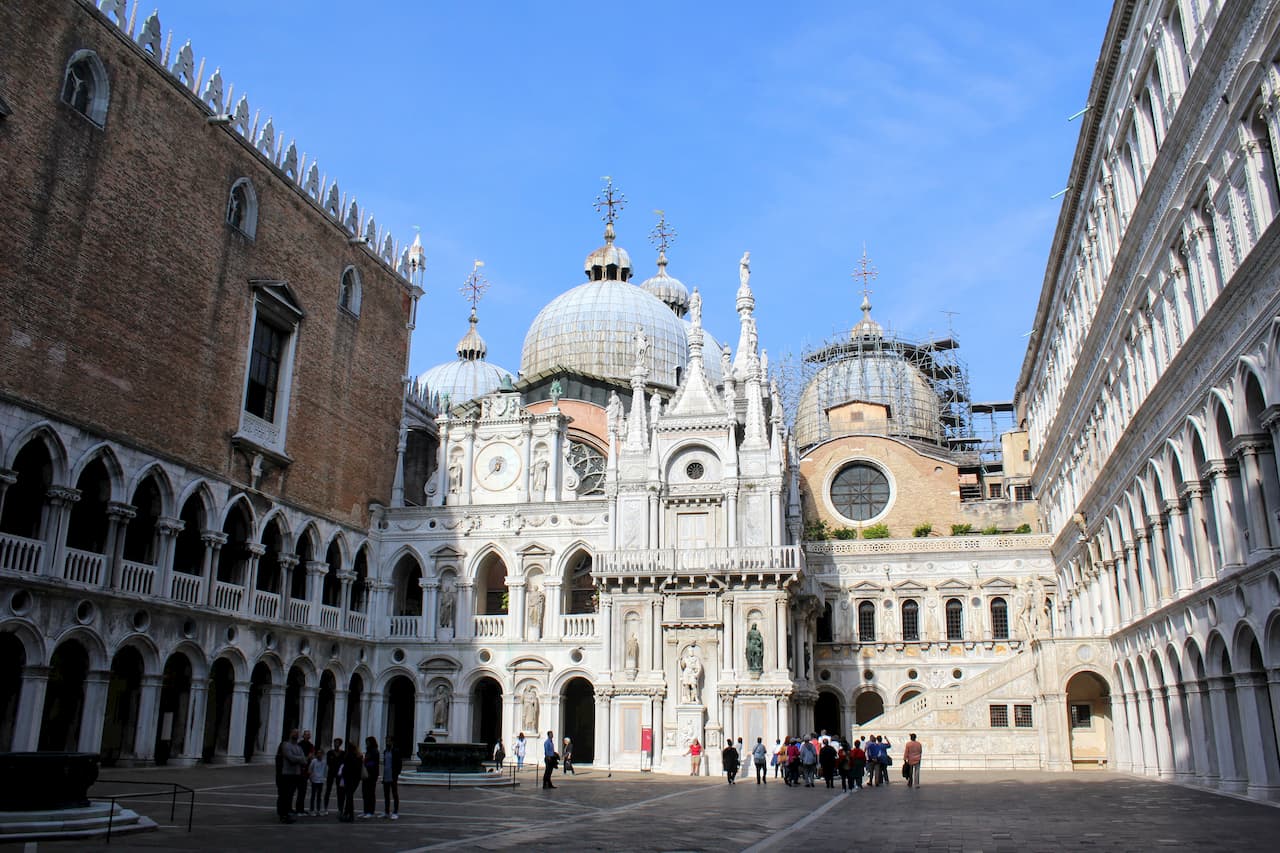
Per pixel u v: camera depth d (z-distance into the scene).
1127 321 39.34
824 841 21.09
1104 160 42.12
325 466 55.53
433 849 19.52
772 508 55.47
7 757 20.06
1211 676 32.16
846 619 64.62
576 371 76.19
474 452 62.97
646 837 22.12
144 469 42.75
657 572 54.34
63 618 38.62
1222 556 29.98
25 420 37.53
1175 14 32.31
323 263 56.12
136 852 18.20
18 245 37.75
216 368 47.47
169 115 45.53
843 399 90.19
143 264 43.56
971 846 19.72
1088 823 23.61
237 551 49.31
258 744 50.28
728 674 52.91
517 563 59.03
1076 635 56.62
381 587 60.09
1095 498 48.62
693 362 59.94
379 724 58.62
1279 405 24.94
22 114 38.19
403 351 63.91
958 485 74.12
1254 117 26.00
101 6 42.50
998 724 52.81
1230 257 28.27
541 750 56.22
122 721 44.81
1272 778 28.73
